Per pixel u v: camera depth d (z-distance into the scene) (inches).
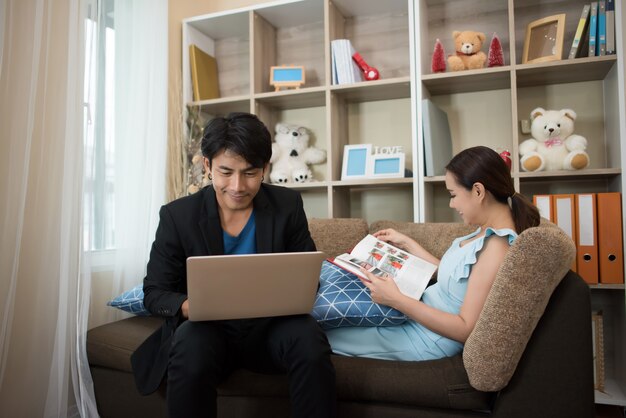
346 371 48.0
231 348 49.6
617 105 77.0
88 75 68.6
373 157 93.0
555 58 80.3
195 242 48.9
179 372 41.1
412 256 59.3
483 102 94.2
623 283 73.7
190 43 104.1
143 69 82.9
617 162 78.1
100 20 74.7
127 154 79.6
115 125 78.2
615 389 77.8
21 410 59.9
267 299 41.6
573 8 88.1
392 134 100.8
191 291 39.0
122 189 78.6
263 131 45.4
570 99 88.6
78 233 63.6
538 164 79.8
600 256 75.2
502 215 50.8
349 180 89.4
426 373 45.9
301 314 45.4
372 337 53.8
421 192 84.3
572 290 41.6
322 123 106.5
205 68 106.8
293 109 108.7
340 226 76.0
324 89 91.9
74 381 61.1
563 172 77.2
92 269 74.4
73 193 63.1
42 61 62.3
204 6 112.3
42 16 60.8
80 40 65.0
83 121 65.4
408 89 92.2
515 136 79.8
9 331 57.1
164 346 48.4
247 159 44.1
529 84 89.7
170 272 49.3
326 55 92.2
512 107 80.1
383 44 100.9
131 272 79.0
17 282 60.6
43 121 62.8
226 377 50.2
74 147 63.6
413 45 85.7
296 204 54.6
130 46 81.3
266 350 47.3
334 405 42.0
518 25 91.9
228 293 39.9
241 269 38.9
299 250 53.4
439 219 96.9
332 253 74.2
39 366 61.2
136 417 57.1
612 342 84.9
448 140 93.1
